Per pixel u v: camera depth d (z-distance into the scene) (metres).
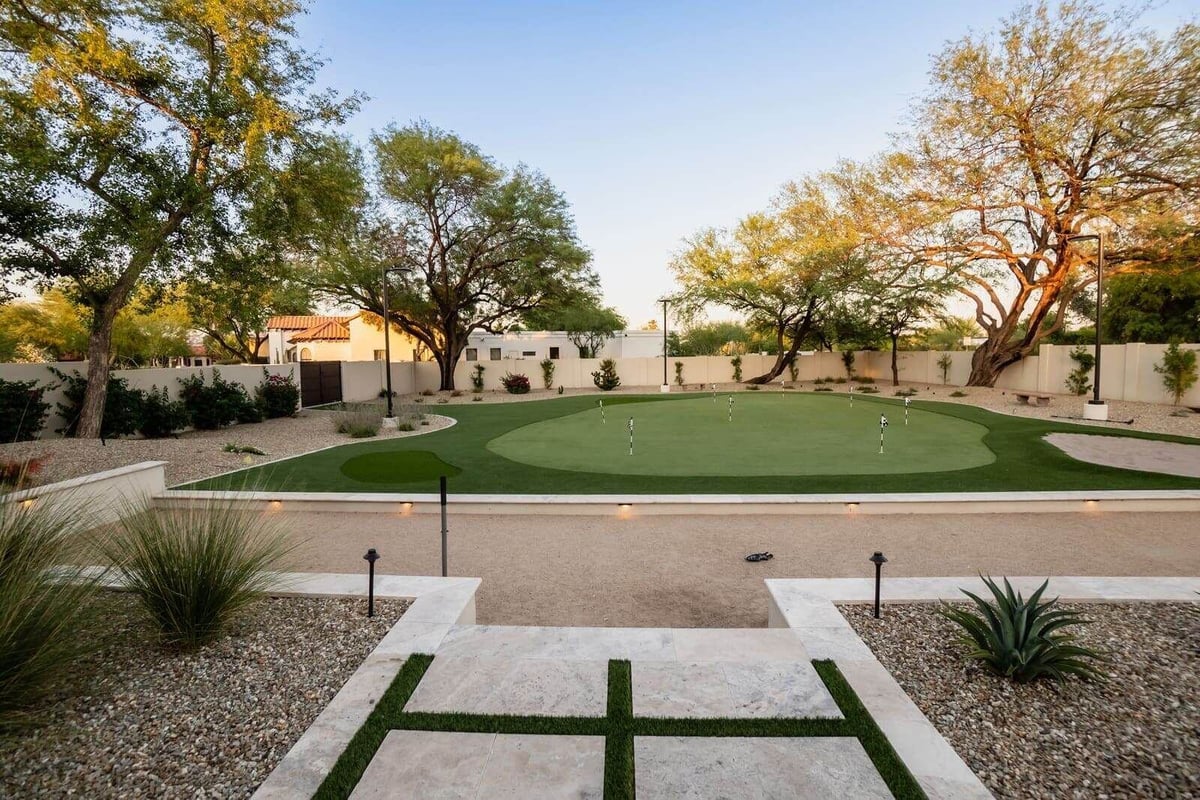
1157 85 15.13
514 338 39.38
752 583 5.29
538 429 15.14
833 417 16.56
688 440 12.80
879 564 3.95
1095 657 3.17
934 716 2.89
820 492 7.93
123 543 4.02
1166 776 2.44
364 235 24.45
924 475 8.94
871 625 3.85
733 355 34.09
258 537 4.52
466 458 10.97
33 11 10.38
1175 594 4.19
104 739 2.72
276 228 12.88
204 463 9.98
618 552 6.14
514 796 2.32
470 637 3.71
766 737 2.71
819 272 25.28
